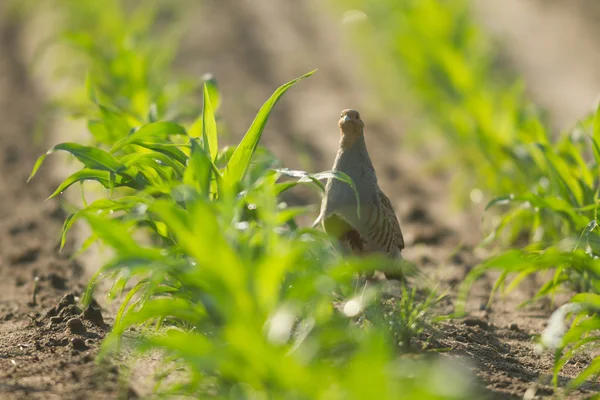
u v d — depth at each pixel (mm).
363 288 10977
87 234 16812
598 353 10906
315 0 48312
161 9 42688
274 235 8188
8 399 8102
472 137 18406
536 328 12320
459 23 26000
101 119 15805
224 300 7457
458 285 14484
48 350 9641
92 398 8141
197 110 17906
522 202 14914
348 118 10664
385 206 11125
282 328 7012
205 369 8336
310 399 6359
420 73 23469
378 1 32438
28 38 38531
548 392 8977
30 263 14945
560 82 30797
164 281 9375
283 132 25359
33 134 24672
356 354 7645
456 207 19156
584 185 12312
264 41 38844
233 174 9523
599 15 40219
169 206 8125
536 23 40156
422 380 6707
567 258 8602
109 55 20422
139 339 9672
